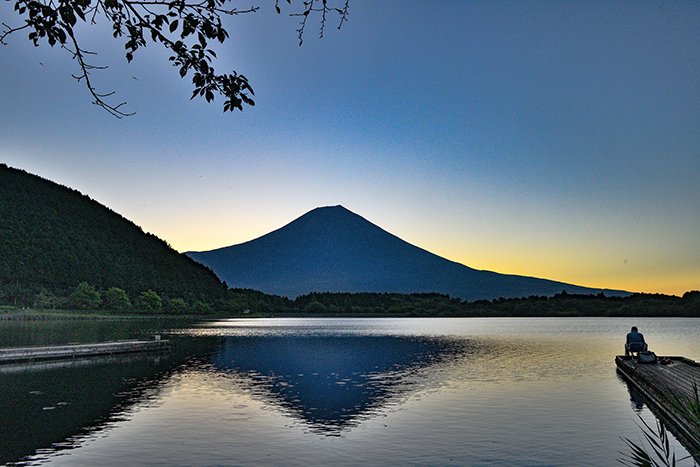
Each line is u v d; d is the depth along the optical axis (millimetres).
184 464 16797
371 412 24781
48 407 25797
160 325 132750
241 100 8062
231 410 25188
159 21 7359
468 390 31266
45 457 17422
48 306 167875
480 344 73000
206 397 28766
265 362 47656
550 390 31141
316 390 31250
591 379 35875
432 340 82688
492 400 27906
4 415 23906
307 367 43500
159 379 35781
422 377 37156
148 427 21609
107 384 33594
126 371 40344
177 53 7668
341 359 50781
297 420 23016
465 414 24312
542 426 21875
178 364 45438
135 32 7438
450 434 20625
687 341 77750
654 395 25859
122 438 19844
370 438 20016
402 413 24531
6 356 46156
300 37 7422
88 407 25844
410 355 55219
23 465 16625
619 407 25906
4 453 17844
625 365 37000
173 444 19047
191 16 7402
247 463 16938
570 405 26422
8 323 123688
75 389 31469
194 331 106875
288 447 18750
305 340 81312
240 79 7984
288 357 52531
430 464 16891
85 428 21422
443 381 35031
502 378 36562
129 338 76750
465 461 17188
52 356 49750
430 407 25984
